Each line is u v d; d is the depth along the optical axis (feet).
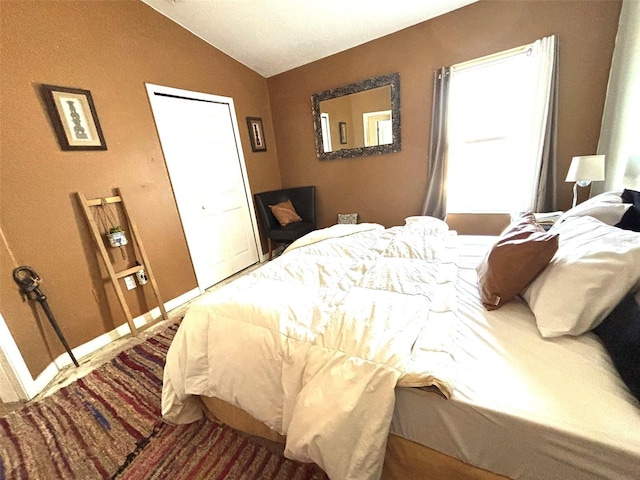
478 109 8.77
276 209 11.57
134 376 5.56
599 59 6.92
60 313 6.09
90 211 6.47
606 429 1.91
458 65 8.48
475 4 7.93
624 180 6.08
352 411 2.44
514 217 7.20
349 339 2.85
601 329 2.67
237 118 10.69
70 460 3.92
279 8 7.88
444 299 3.55
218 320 3.71
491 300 3.46
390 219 11.27
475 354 2.74
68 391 5.26
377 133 10.44
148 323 7.75
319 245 5.92
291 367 2.96
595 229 3.39
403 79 9.52
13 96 5.37
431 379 2.35
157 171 8.05
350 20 8.55
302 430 2.60
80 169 6.39
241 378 3.34
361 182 11.43
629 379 2.11
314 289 4.12
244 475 3.53
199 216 9.39
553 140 7.64
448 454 2.50
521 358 2.61
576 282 2.80
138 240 7.37
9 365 5.06
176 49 8.39
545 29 7.30
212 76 9.59
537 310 3.03
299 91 11.58
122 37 7.11
